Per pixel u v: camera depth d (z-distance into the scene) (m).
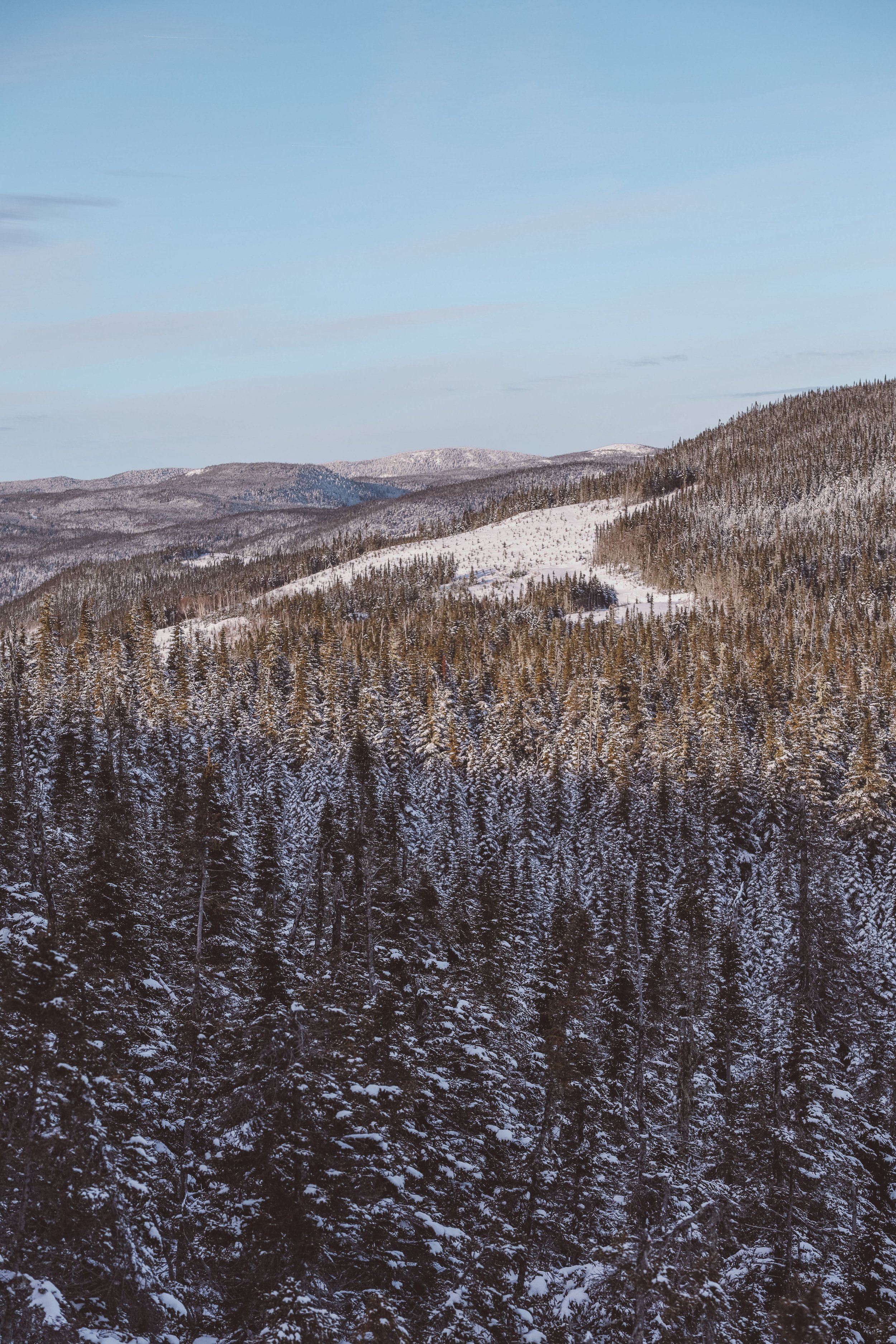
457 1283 29.11
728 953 63.03
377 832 88.00
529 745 129.50
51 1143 24.56
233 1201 28.36
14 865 47.09
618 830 106.62
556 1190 37.00
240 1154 28.86
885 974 69.56
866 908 84.69
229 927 38.28
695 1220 31.41
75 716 98.38
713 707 125.94
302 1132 28.34
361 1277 28.27
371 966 40.34
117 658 137.38
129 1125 29.45
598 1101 42.59
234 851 39.94
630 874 96.31
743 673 149.00
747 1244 33.81
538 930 72.50
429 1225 29.59
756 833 102.81
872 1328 29.80
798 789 97.50
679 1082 46.41
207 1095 32.44
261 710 131.25
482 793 110.94
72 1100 25.53
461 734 124.88
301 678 145.50
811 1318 28.34
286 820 105.31
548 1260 34.47
